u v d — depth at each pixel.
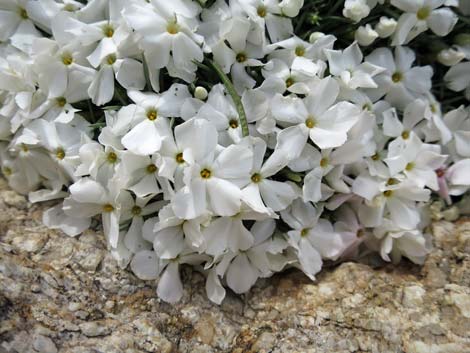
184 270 0.14
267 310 0.14
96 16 0.14
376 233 0.15
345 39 0.15
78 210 0.14
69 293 0.13
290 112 0.13
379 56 0.15
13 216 0.15
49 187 0.15
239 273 0.14
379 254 0.16
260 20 0.14
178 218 0.13
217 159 0.13
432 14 0.15
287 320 0.13
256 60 0.14
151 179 0.13
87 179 0.14
